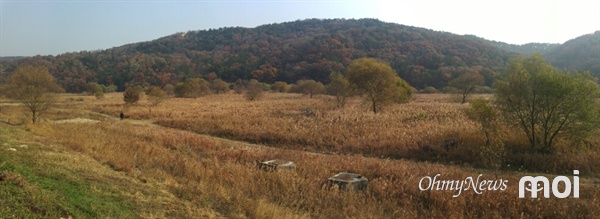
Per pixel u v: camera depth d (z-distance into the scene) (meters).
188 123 29.31
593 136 15.57
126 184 8.64
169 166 12.00
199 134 25.09
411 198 9.77
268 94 89.88
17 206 5.59
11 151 9.54
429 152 16.14
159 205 7.50
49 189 6.81
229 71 136.38
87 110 45.66
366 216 8.52
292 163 12.94
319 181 11.23
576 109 14.81
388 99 37.16
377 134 20.53
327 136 20.86
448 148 16.31
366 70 36.66
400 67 108.81
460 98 56.91
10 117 26.56
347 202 9.39
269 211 7.93
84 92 97.75
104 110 44.69
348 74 38.78
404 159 16.05
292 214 8.22
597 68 67.12
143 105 55.00
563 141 15.54
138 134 21.33
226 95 92.00
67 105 52.38
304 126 25.08
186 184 9.66
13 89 24.88
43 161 9.14
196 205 7.95
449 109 35.47
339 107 43.50
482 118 16.41
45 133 16.55
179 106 52.72
